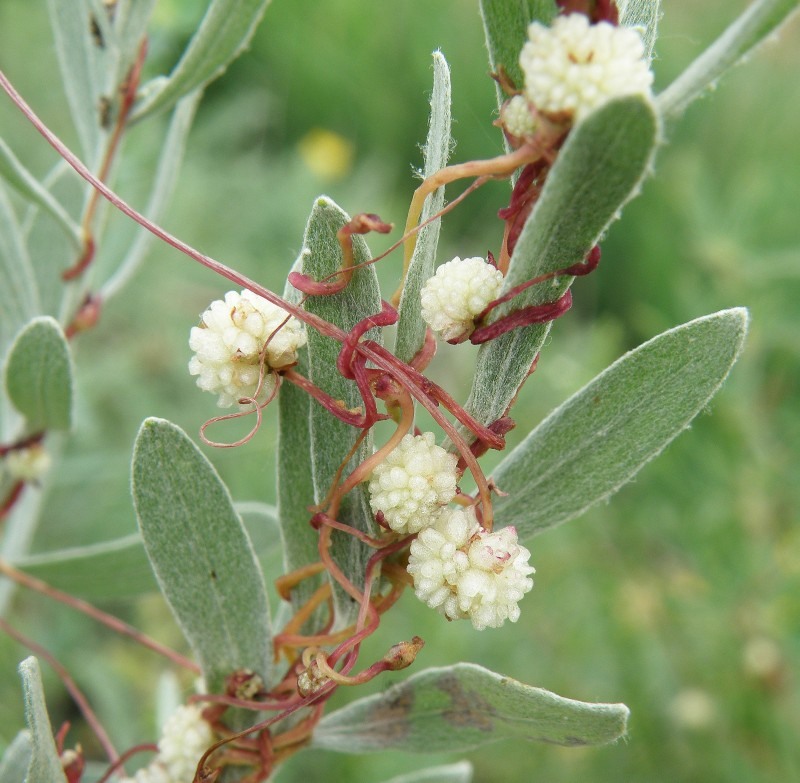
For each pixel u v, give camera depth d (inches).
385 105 18.5
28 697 3.7
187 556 4.3
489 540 3.7
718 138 17.6
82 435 10.4
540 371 12.6
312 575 4.5
